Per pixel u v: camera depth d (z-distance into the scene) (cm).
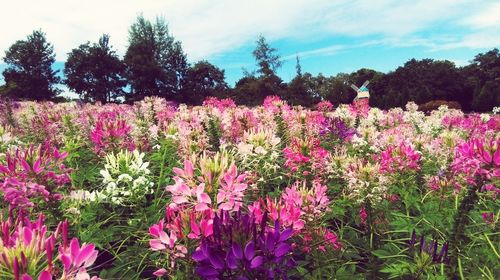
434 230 312
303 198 245
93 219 305
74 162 453
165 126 551
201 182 217
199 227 181
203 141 455
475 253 278
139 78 4375
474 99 3781
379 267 272
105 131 417
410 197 353
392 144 476
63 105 1163
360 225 339
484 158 243
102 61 4500
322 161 362
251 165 337
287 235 150
